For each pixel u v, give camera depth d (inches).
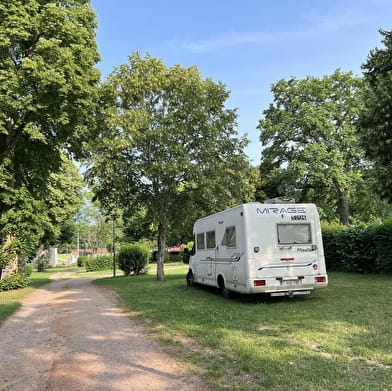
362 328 280.1
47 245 1300.4
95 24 730.2
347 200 1283.2
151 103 765.9
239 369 203.2
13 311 426.3
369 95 498.3
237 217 423.8
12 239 662.5
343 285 525.3
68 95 615.8
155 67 756.0
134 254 1080.2
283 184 1234.0
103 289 660.1
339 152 1158.3
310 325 294.7
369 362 207.5
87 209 2452.0
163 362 224.7
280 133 1263.5
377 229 645.3
